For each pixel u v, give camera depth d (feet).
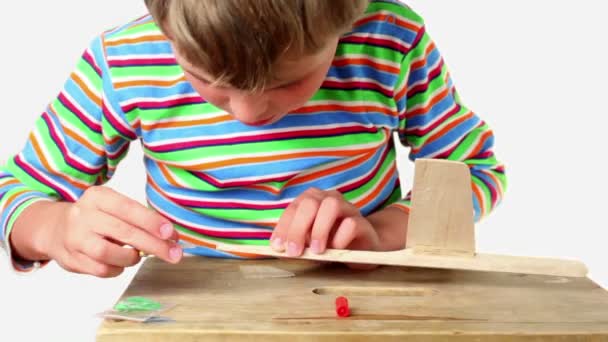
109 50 3.83
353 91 3.83
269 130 3.78
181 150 3.82
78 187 3.94
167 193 3.92
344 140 3.83
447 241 3.40
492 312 3.23
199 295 3.34
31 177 3.92
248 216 3.86
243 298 3.32
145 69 3.79
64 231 3.50
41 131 3.95
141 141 3.92
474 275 3.59
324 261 3.72
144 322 3.09
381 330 3.07
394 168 4.10
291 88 3.14
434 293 3.43
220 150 3.79
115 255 3.41
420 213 3.39
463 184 3.35
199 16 2.89
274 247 3.44
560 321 3.16
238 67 2.93
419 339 3.06
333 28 3.00
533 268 3.37
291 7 2.88
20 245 3.67
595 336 3.08
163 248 3.38
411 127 4.02
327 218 3.43
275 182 3.81
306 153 3.80
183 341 3.05
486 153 4.12
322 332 3.05
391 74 3.85
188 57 3.01
